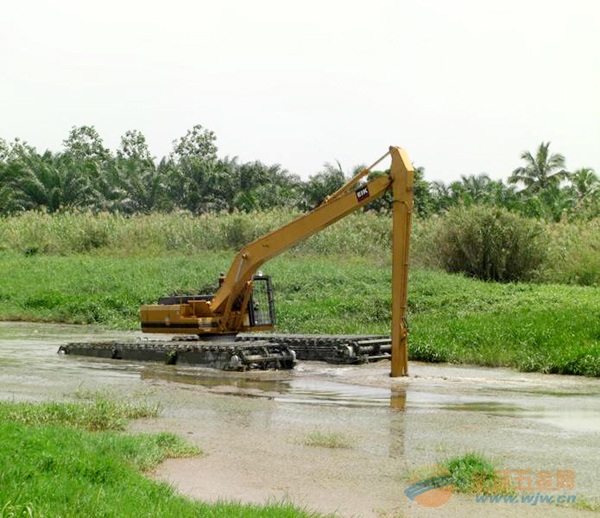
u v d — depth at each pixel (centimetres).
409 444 1045
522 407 1323
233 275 1936
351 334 2178
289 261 3753
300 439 1066
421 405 1340
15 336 2450
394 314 1652
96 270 3631
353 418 1220
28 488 682
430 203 6166
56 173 6091
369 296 2808
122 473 783
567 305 2472
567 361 1714
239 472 895
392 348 1658
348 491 828
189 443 1001
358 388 1516
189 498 770
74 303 2991
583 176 7312
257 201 6131
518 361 1786
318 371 1736
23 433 862
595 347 1762
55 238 4516
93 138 9756
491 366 1820
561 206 6225
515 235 3481
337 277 3166
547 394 1454
